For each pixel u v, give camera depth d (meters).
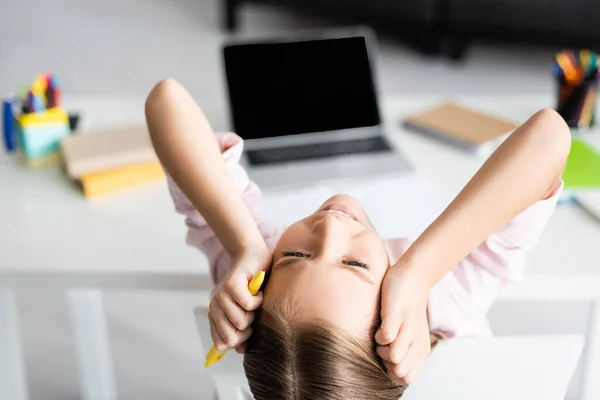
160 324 1.75
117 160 1.23
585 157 1.27
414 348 0.66
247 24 3.85
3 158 1.35
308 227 0.76
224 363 0.75
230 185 0.83
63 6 4.23
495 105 1.58
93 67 3.31
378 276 0.70
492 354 0.69
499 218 0.75
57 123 1.33
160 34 3.74
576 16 3.03
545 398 0.74
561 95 1.43
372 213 1.14
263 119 1.39
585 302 1.81
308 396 0.63
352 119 1.43
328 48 1.43
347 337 0.64
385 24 3.41
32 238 1.09
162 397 1.53
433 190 1.21
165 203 1.19
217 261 0.92
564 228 1.10
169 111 0.84
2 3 4.27
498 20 3.15
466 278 0.84
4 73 3.25
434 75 3.21
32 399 1.52
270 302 0.68
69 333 1.72
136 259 1.04
